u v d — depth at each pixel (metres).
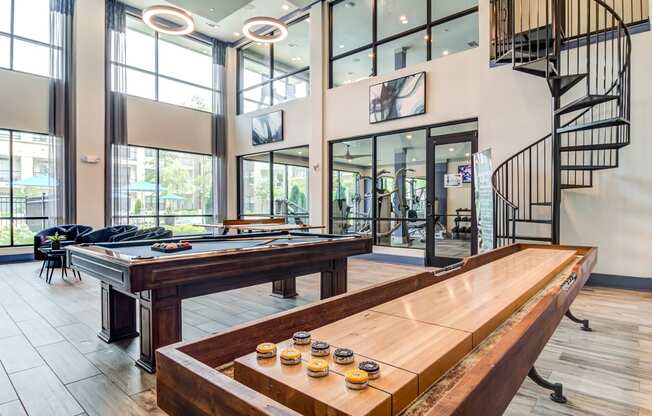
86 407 2.10
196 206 9.66
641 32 4.59
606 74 4.85
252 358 0.90
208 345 0.98
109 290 3.05
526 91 5.46
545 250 3.10
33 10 7.23
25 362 2.68
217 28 9.32
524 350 1.05
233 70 10.25
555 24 4.45
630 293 4.52
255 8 8.36
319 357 0.90
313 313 1.28
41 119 7.20
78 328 3.40
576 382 2.37
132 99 8.42
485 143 5.84
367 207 7.58
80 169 7.48
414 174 6.90
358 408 0.69
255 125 9.67
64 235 6.23
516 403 2.13
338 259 3.89
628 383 2.35
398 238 7.16
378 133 7.29
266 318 1.15
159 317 2.55
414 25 6.91
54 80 7.23
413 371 0.83
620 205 4.76
